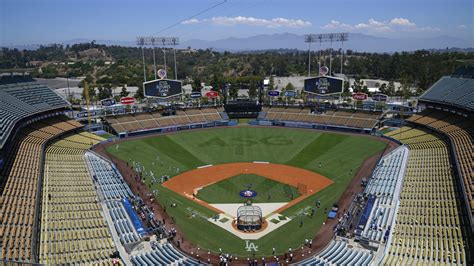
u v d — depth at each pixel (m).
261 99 124.44
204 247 47.44
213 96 124.44
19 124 74.12
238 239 49.41
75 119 103.00
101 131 103.25
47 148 78.75
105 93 149.38
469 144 67.88
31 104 82.69
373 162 78.50
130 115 111.06
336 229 50.41
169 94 114.88
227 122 117.88
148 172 74.38
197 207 58.88
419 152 75.50
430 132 88.50
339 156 84.19
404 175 64.38
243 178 71.69
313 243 47.97
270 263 43.75
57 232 45.88
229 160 83.38
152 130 106.88
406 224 48.28
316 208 57.91
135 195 62.66
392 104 116.69
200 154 87.88
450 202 51.62
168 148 92.25
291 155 86.50
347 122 107.94
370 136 98.69
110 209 54.38
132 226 50.09
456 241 42.62
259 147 93.50
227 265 43.50
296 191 64.94
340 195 62.50
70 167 69.62
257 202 60.66
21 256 38.09
